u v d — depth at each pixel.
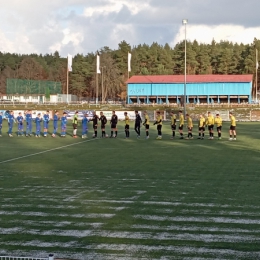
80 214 10.15
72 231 8.90
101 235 8.62
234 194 12.02
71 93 115.12
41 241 8.31
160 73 107.50
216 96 76.50
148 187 13.12
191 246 7.93
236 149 22.94
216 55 113.62
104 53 111.06
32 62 131.88
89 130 39.22
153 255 7.50
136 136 32.41
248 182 13.72
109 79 105.19
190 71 109.75
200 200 11.38
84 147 24.75
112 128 31.62
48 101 90.81
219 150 22.56
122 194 12.20
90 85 110.81
